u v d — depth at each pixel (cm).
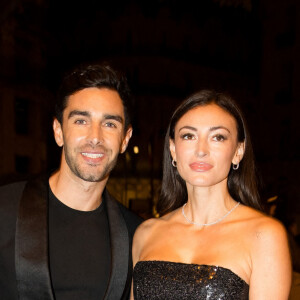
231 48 2217
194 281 204
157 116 1991
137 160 1934
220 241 218
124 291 245
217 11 2141
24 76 1806
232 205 233
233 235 218
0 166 1712
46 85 1909
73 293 231
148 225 252
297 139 1675
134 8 2069
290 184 1438
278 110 1758
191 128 219
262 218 217
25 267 221
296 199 1384
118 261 241
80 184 240
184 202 261
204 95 225
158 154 1941
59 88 247
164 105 2009
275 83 1781
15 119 1770
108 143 237
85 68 246
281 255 205
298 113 1692
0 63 1711
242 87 2200
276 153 1730
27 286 221
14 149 1753
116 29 2081
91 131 233
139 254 246
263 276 204
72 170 236
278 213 500
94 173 234
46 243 227
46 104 1864
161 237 238
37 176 256
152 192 1251
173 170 259
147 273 217
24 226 229
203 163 217
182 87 2088
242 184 243
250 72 2248
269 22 1806
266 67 1811
